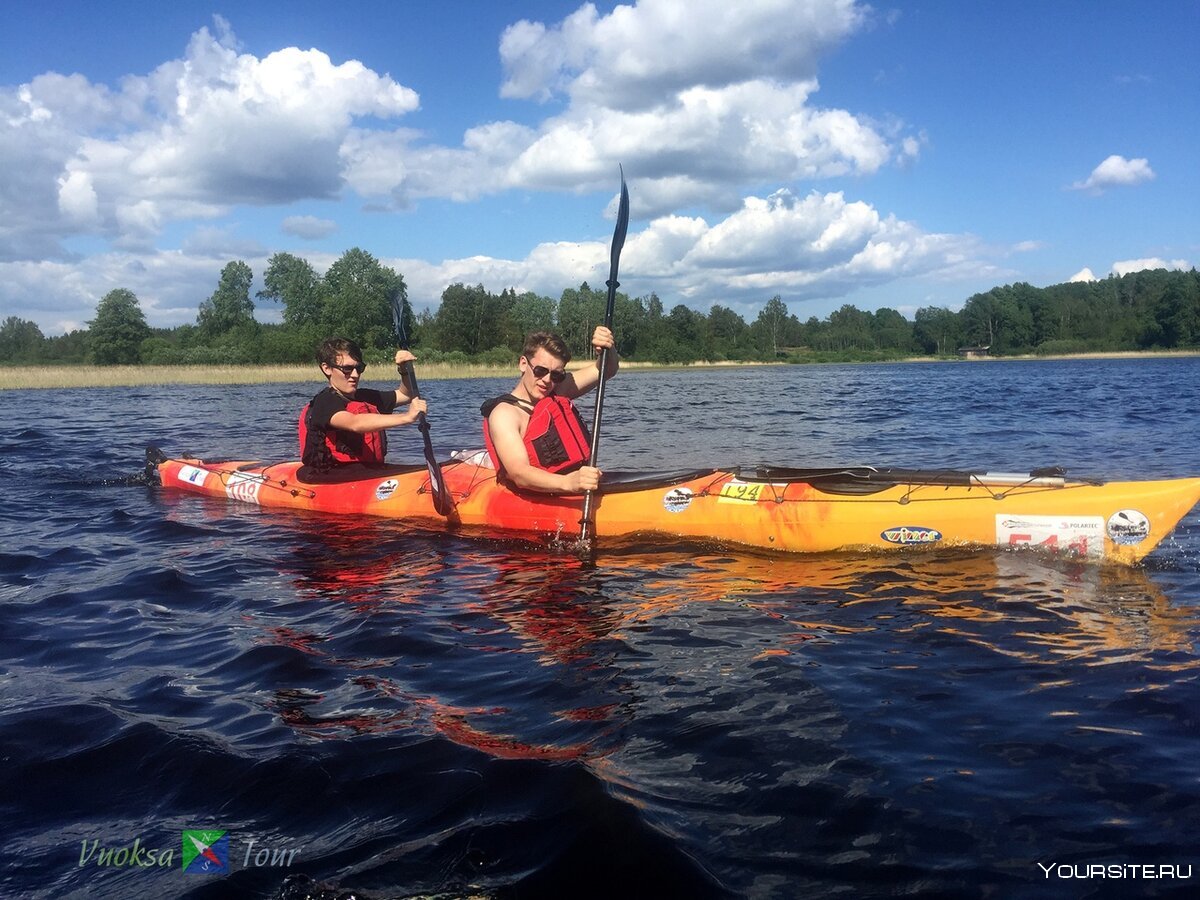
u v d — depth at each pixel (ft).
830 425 44.91
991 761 8.06
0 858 6.91
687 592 13.84
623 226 19.40
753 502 16.96
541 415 17.31
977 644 11.16
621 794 7.50
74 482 26.45
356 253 226.38
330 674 10.63
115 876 6.63
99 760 8.45
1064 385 88.63
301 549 17.26
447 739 8.70
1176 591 13.24
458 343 264.31
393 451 35.04
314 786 7.86
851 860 6.60
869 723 8.91
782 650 11.12
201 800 7.72
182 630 12.45
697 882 6.34
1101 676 9.98
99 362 241.55
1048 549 15.21
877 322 426.51
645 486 17.93
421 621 12.60
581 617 12.67
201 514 21.09
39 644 11.94
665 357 281.74
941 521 15.78
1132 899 6.09
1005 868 6.48
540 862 6.64
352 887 6.42
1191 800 7.29
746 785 7.71
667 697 9.70
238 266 275.59
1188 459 28.27
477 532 18.47
